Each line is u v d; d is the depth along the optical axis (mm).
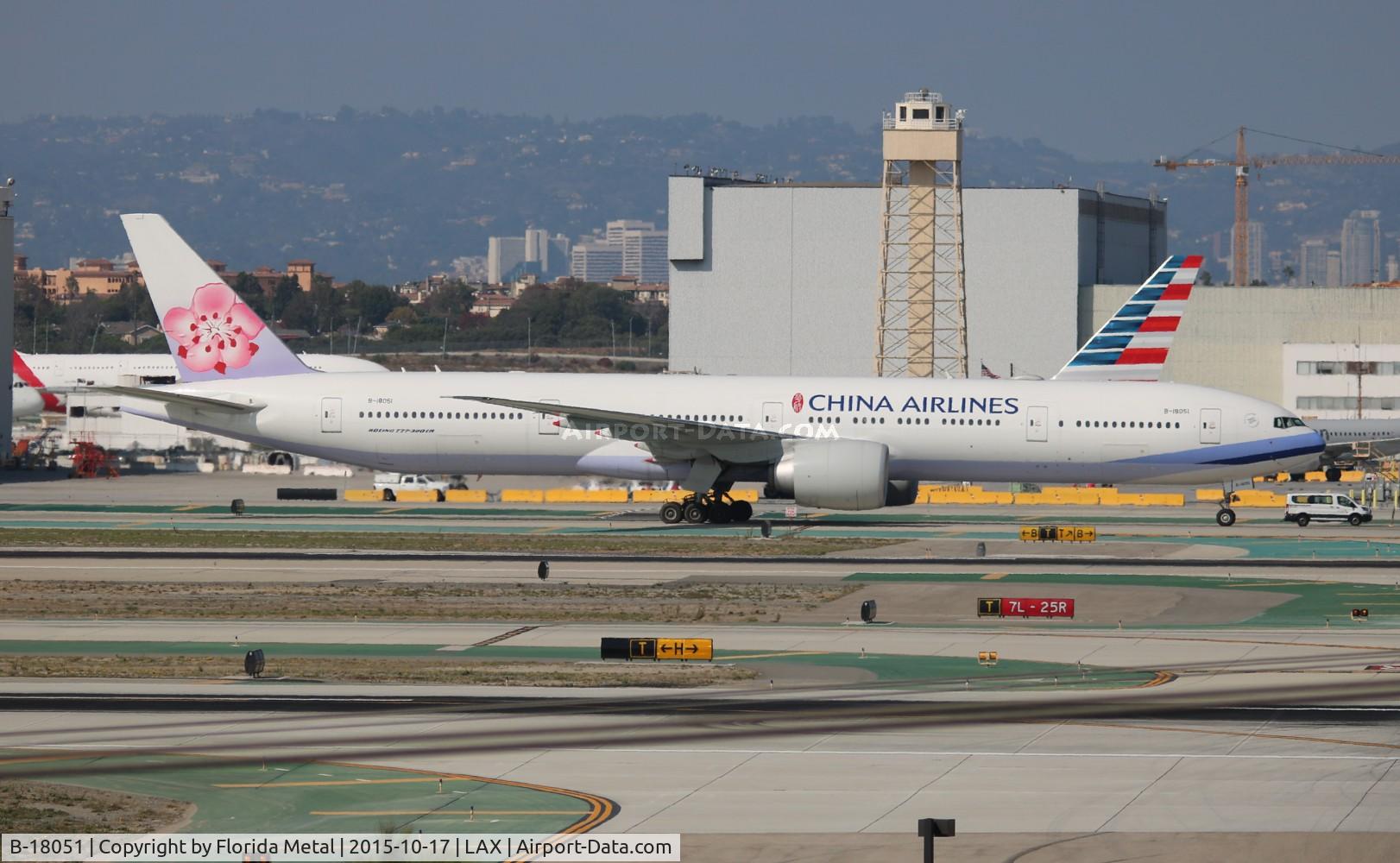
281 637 166250
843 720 125625
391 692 136625
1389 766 111188
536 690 137875
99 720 125500
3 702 132500
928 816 99688
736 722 124812
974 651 157500
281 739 119000
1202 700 133000
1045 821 98750
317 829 96938
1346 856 92062
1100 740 118750
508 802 102562
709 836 95500
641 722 124625
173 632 169375
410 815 99750
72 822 97750
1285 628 171875
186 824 97812
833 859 91375
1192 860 91375
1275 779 108062
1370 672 145250
